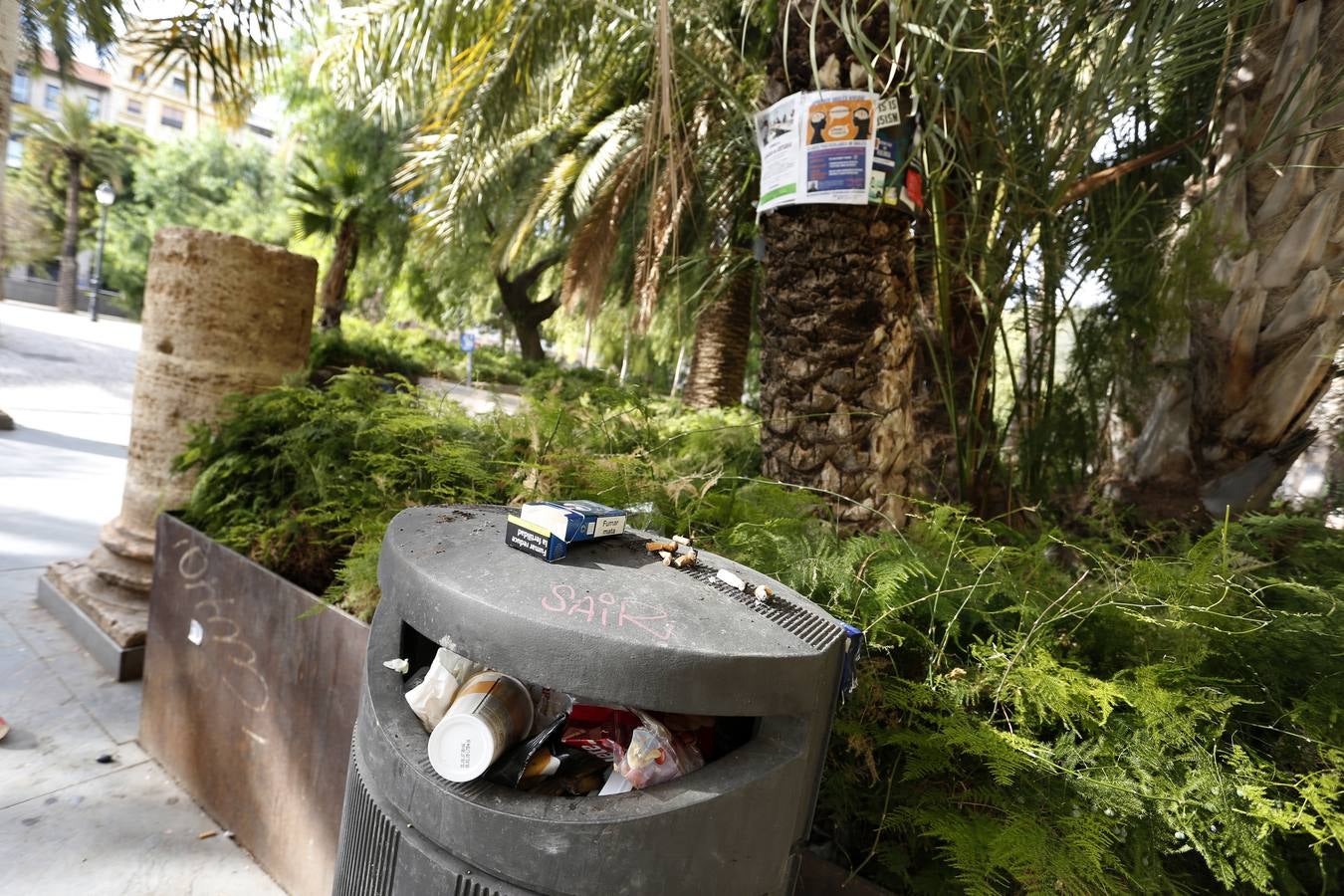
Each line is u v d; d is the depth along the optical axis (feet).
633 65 15.51
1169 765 4.09
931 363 10.75
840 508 7.47
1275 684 4.60
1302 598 5.51
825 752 3.61
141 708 8.87
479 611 3.19
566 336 76.38
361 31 13.71
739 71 13.26
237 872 7.04
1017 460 10.75
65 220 112.16
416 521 4.32
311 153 53.47
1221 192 8.43
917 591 5.16
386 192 48.21
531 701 3.53
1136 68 7.18
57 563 12.67
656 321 31.50
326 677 6.31
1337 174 7.79
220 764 7.62
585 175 24.93
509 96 13.80
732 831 3.15
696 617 3.32
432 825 3.20
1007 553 5.94
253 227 104.47
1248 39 7.84
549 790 3.36
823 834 4.92
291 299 11.09
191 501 8.66
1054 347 9.72
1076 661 4.75
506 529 4.10
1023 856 3.68
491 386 10.11
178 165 109.91
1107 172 9.53
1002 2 7.84
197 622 7.92
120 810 7.67
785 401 7.79
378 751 3.51
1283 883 4.16
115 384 44.55
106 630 10.80
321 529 7.82
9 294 124.57
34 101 99.60
